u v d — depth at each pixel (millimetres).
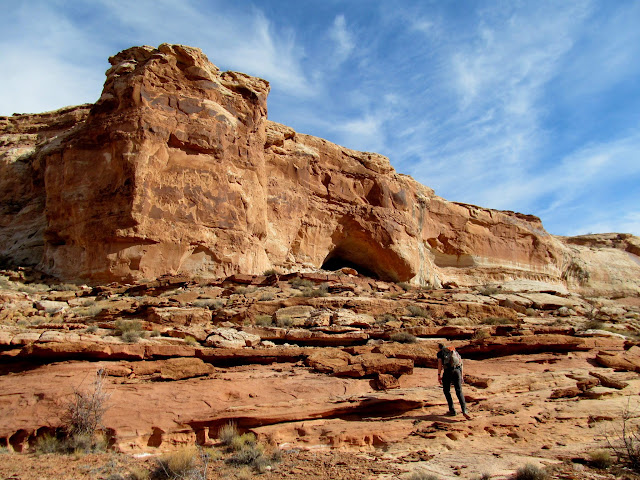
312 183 32906
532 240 48562
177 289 19781
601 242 58281
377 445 10289
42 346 11797
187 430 10414
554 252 49750
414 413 11422
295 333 14805
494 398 12336
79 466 9070
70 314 17125
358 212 34125
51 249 23594
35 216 28578
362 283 25016
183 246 22031
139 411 10617
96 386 10703
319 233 32344
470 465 8977
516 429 10828
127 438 10133
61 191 23281
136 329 14570
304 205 31812
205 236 22734
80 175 23031
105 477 8656
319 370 12742
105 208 21844
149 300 17328
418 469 8875
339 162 35000
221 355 12938
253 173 25812
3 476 8578
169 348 12617
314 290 20547
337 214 33469
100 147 22969
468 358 14875
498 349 15008
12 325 15453
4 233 28359
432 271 39688
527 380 13234
